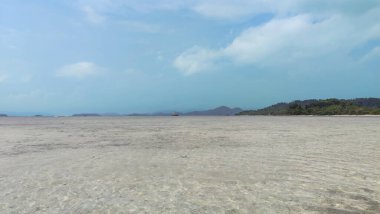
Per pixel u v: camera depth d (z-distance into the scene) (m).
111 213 10.71
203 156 21.31
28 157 21.27
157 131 44.16
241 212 10.70
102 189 13.47
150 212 10.77
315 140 29.84
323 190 13.03
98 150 24.36
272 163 18.66
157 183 14.38
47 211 10.94
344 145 25.88
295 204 11.38
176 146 26.47
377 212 10.48
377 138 31.05
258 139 31.50
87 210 10.99
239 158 20.42
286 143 27.77
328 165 17.81
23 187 13.89
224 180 14.83
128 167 17.81
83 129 50.00
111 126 59.97
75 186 13.98
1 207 11.37
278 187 13.56
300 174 15.81
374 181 14.26
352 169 16.70
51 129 50.50
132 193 12.89
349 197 12.06
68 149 24.98
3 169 17.48
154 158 20.64
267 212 10.66
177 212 10.76
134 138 33.69
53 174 16.25
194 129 48.06
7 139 33.16
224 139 31.95
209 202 11.73
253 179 14.97
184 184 14.19
